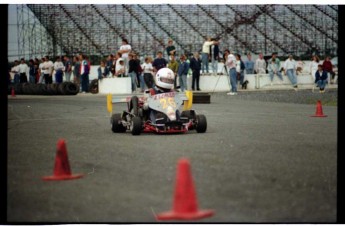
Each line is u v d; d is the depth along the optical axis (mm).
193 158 9078
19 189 7176
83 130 13852
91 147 10680
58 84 30844
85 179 7680
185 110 13117
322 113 17172
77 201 6539
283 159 8945
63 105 22969
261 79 35062
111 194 6809
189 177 5730
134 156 9438
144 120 12836
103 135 12672
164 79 12797
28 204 6461
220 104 22688
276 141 11117
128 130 13742
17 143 11617
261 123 14953
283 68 35719
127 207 6246
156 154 9570
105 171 8203
